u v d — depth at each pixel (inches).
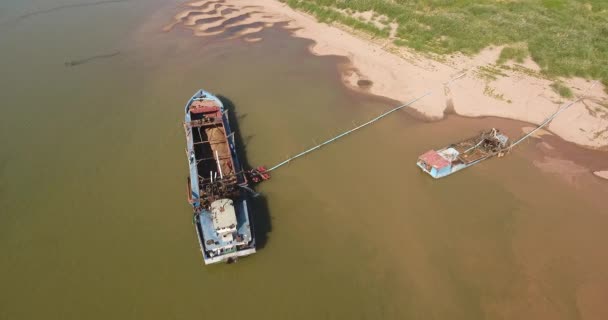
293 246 1053.8
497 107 1599.4
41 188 1197.7
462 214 1154.7
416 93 1685.5
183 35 2188.7
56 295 931.3
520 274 1003.3
